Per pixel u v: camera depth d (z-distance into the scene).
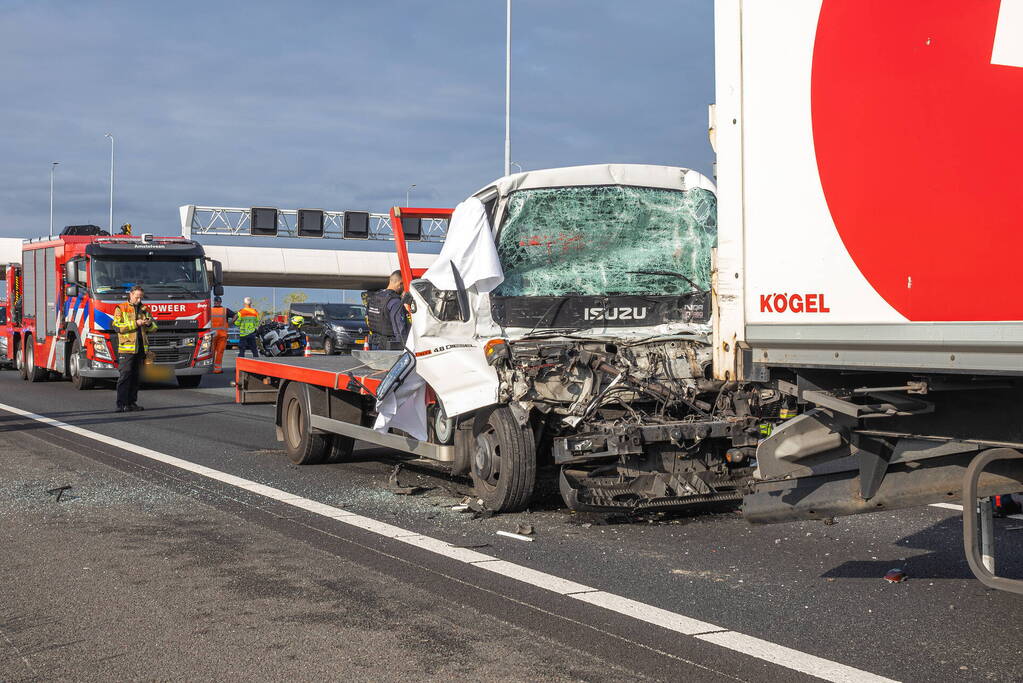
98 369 20.03
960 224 3.93
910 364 4.19
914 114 4.10
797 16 4.64
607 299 8.10
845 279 4.43
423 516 7.64
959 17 3.92
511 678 4.25
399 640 4.73
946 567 6.09
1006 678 4.23
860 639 4.74
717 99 5.07
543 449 7.85
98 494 8.49
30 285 23.88
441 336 7.76
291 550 6.50
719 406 7.67
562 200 7.99
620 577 5.89
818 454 4.94
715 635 4.80
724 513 7.77
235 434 12.91
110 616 5.10
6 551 6.46
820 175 4.53
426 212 9.65
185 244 21.38
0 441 11.98
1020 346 3.76
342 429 9.52
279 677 4.27
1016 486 4.34
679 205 8.23
